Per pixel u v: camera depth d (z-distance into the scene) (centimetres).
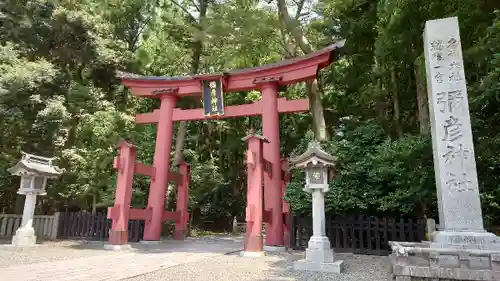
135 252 991
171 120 1395
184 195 1500
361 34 1334
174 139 2016
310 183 768
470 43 868
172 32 1856
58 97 1292
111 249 1038
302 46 1429
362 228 994
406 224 944
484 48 743
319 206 760
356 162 1052
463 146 664
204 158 2222
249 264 777
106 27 1512
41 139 1341
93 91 1496
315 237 734
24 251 941
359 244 1002
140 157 1702
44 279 564
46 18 1347
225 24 1588
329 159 759
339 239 1022
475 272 534
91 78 1602
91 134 1497
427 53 745
